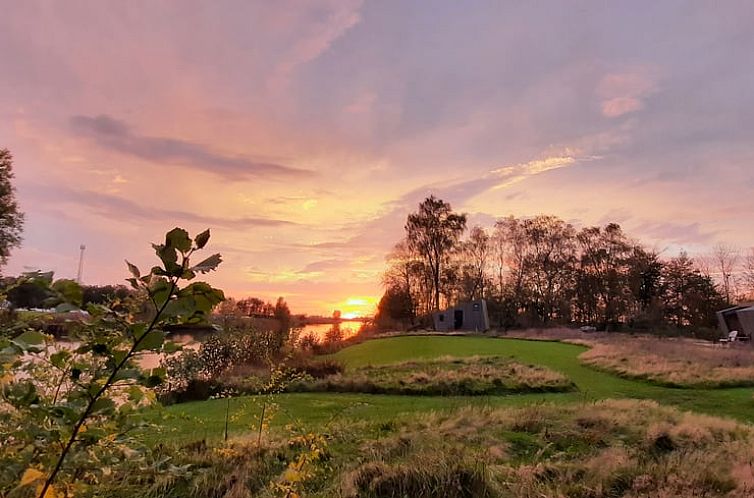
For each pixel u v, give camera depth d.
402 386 12.77
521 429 6.95
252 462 4.83
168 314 1.10
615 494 4.61
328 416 8.70
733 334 29.09
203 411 9.12
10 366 1.45
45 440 1.42
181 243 1.10
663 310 50.78
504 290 56.97
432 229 55.28
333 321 44.44
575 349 23.88
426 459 4.90
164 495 3.74
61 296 1.19
